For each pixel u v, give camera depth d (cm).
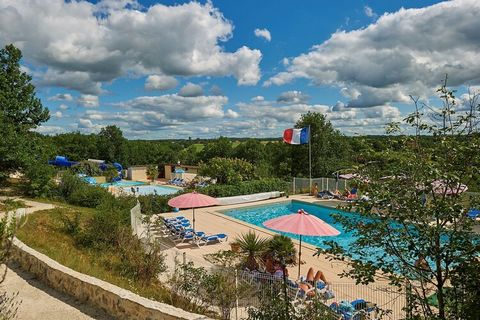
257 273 1074
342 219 474
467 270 379
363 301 875
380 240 431
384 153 446
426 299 425
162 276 1116
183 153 7381
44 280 946
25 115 2750
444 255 395
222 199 2736
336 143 4666
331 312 657
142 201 2400
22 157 2350
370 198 434
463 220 400
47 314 755
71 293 861
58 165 4678
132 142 7281
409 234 415
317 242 1783
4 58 2695
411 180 420
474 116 415
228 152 6850
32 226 1502
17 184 2808
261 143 6531
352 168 464
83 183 2627
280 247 1280
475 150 395
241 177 3372
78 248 1308
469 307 369
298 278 1071
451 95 429
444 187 412
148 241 1348
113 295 756
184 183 4066
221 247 1533
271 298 646
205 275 890
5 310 703
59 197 2452
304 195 3133
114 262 1147
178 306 825
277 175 4941
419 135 446
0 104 2558
